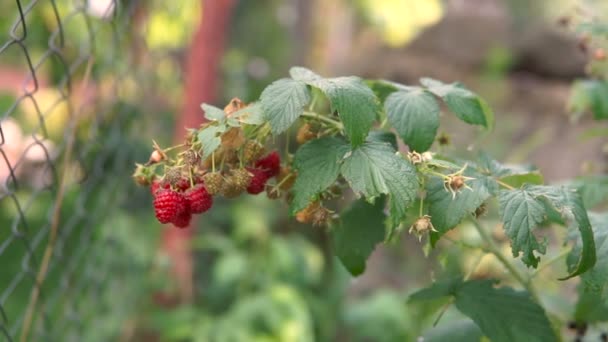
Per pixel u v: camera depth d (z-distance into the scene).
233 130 0.74
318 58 2.55
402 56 2.72
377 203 0.83
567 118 2.39
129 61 1.34
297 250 1.92
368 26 2.79
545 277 0.99
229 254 1.81
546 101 2.48
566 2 2.54
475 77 2.65
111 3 1.02
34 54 1.69
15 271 1.60
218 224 2.07
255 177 0.76
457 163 0.77
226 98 2.30
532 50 2.58
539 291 0.98
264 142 0.77
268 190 0.78
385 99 0.80
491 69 2.62
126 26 1.15
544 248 0.70
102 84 1.34
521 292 0.82
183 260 1.74
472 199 0.73
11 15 1.60
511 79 2.62
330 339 1.91
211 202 0.75
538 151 2.33
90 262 1.27
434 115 0.76
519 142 2.41
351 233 0.83
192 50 1.70
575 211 0.71
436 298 0.83
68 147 1.02
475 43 2.66
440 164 0.72
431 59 2.71
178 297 1.71
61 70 1.63
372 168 0.71
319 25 2.54
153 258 1.60
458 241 0.84
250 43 2.52
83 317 1.31
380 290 2.10
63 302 1.21
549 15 2.56
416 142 0.75
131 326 1.55
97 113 1.14
